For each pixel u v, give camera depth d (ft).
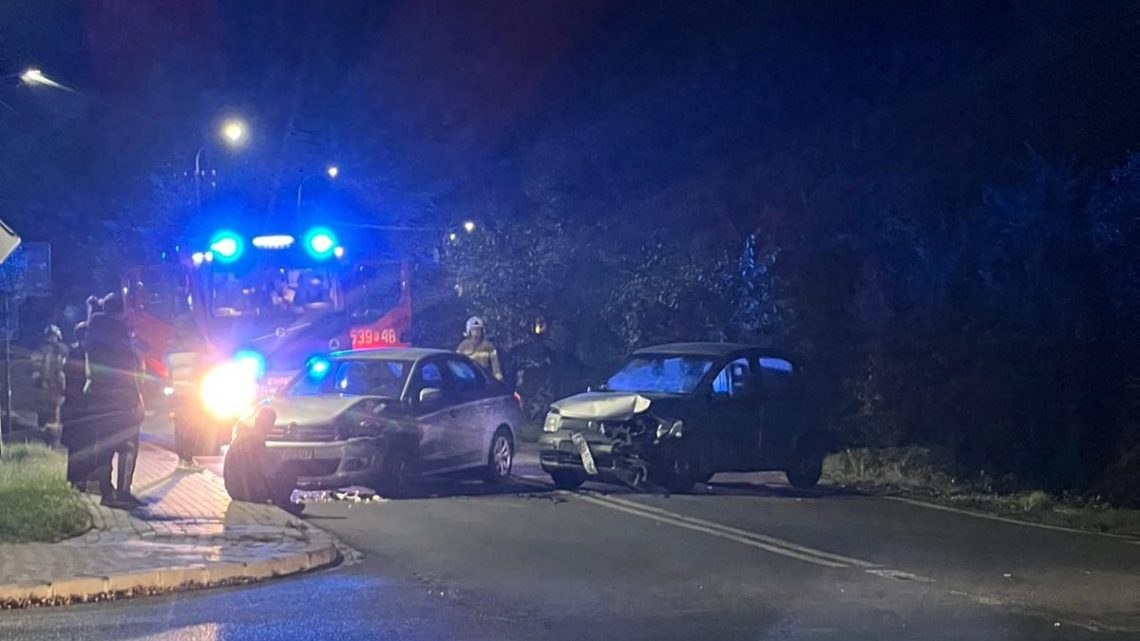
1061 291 60.08
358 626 28.43
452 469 51.37
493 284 83.87
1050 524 46.19
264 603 30.68
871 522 45.42
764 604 31.40
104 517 41.27
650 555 37.96
